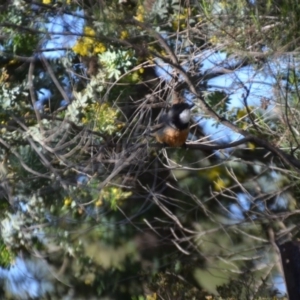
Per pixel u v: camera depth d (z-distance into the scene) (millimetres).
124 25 7078
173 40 8445
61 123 8031
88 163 7730
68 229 9531
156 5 8312
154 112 9039
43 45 8242
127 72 8148
